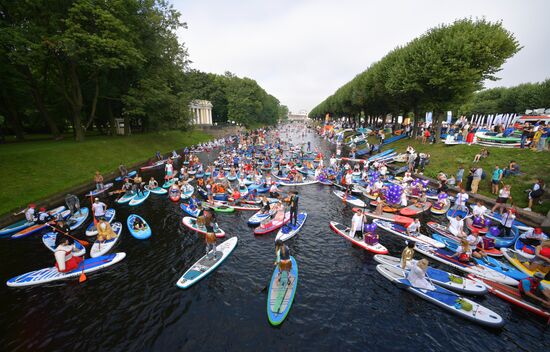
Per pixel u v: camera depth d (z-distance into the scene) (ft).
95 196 78.74
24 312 34.17
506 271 41.14
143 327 31.76
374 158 124.06
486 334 31.30
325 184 91.15
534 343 30.09
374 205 70.90
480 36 91.50
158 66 152.25
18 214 61.93
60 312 34.14
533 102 177.37
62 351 28.73
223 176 87.56
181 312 34.12
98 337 30.42
